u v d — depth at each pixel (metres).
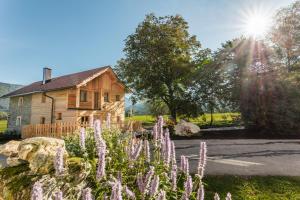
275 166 9.55
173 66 33.22
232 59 26.52
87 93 28.56
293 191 6.67
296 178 7.56
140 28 35.19
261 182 7.21
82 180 4.05
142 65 34.16
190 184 3.50
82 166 4.21
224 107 27.20
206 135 21.89
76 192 3.86
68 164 4.38
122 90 31.27
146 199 3.73
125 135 6.45
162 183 4.08
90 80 26.14
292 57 33.12
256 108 22.62
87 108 26.62
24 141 4.80
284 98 21.83
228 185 7.02
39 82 36.53
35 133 21.83
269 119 22.06
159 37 34.53
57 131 19.78
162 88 32.84
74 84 24.62
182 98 32.16
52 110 28.05
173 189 3.97
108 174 4.17
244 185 7.01
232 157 11.69
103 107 28.59
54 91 28.23
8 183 4.28
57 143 4.79
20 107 34.03
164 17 35.38
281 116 21.45
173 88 33.78
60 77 33.91
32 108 31.47
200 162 3.83
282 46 33.88
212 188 6.85
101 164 3.34
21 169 4.49
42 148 4.55
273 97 22.14
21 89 36.94
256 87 22.86
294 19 33.56
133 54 35.41
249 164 9.98
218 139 19.42
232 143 16.89
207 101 29.45
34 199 2.14
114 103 30.08
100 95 28.42
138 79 35.38
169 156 4.07
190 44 36.12
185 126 21.80
